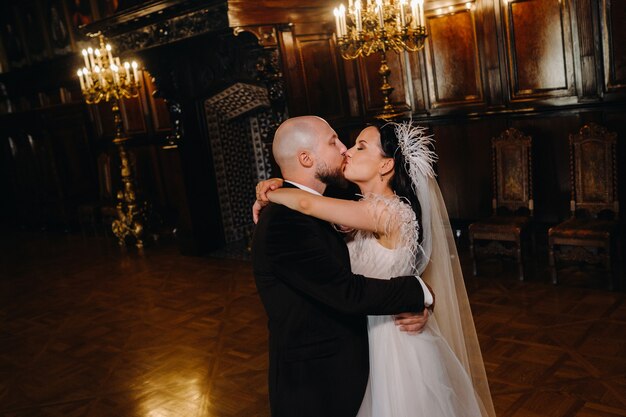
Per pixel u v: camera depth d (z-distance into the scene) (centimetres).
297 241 195
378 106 650
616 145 468
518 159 526
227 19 548
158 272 673
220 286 591
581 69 509
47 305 610
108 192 891
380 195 217
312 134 210
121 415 362
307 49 617
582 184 487
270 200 207
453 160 614
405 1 462
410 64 617
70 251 843
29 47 1030
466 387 224
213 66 650
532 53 537
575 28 507
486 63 567
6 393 414
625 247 509
